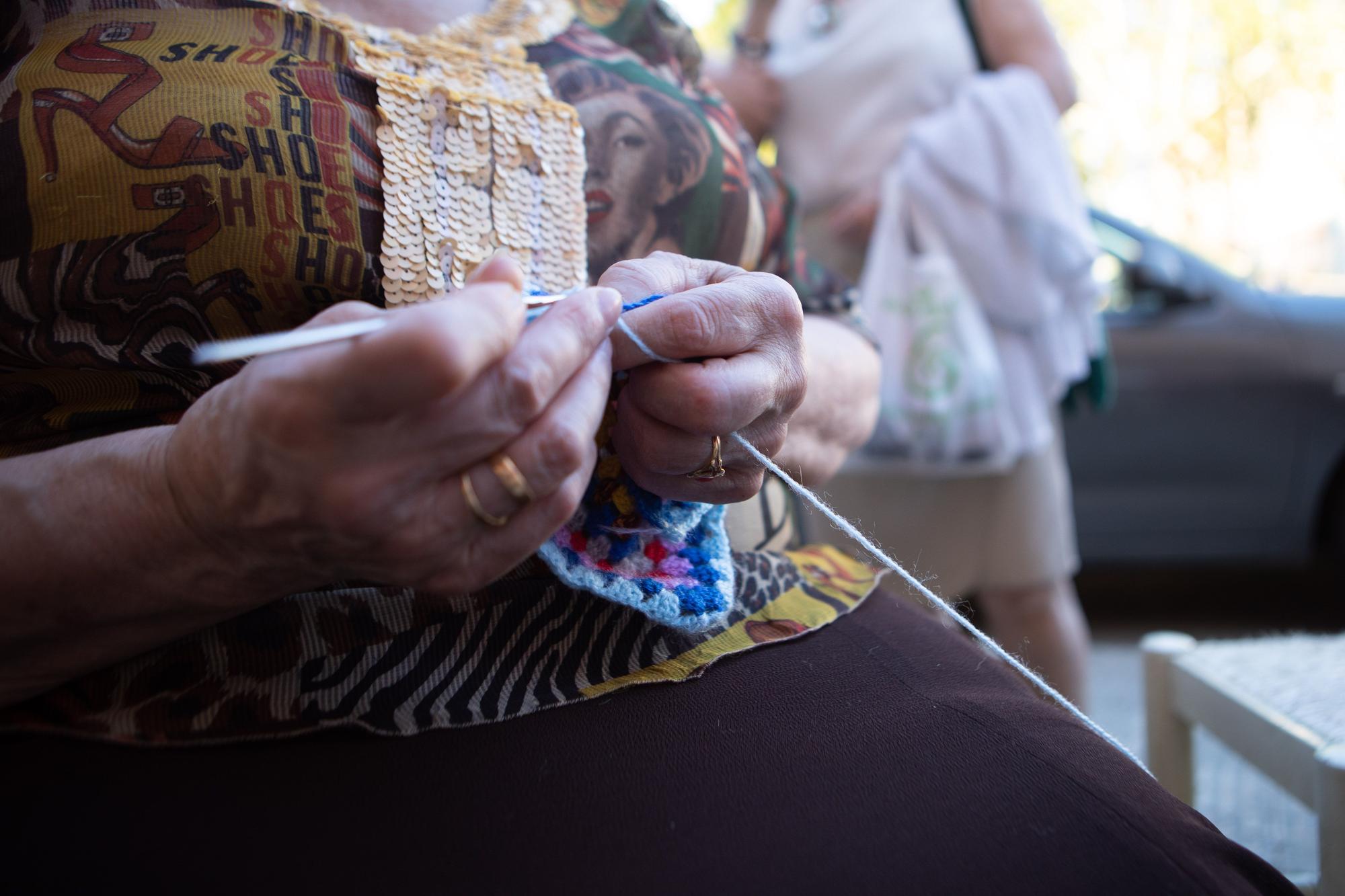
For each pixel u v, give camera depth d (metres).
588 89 0.77
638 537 0.66
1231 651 1.27
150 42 0.60
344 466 0.44
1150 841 0.56
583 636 0.64
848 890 0.53
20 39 0.61
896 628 0.78
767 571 0.77
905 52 1.71
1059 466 1.76
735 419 0.57
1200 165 9.80
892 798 0.58
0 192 0.56
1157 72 9.59
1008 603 1.75
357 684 0.58
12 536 0.51
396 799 0.55
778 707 0.63
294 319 0.63
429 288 0.66
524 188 0.71
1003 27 1.74
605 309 0.50
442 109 0.67
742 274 0.66
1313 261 9.80
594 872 0.53
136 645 0.55
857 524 0.88
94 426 0.62
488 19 0.76
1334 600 3.50
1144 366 2.98
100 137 0.57
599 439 0.63
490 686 0.60
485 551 0.49
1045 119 1.67
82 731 0.56
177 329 0.60
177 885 0.52
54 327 0.59
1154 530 3.04
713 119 0.86
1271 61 9.34
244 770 0.56
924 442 1.60
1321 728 0.99
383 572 0.49
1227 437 2.99
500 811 0.55
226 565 0.51
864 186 1.73
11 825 0.54
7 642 0.53
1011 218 1.61
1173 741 1.30
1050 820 0.57
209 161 0.58
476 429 0.45
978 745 0.62
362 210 0.63
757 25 1.90
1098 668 2.77
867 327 0.99
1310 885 0.98
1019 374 1.65
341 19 0.67
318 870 0.52
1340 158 9.60
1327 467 2.99
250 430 0.44
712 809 0.56
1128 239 3.14
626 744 0.59
